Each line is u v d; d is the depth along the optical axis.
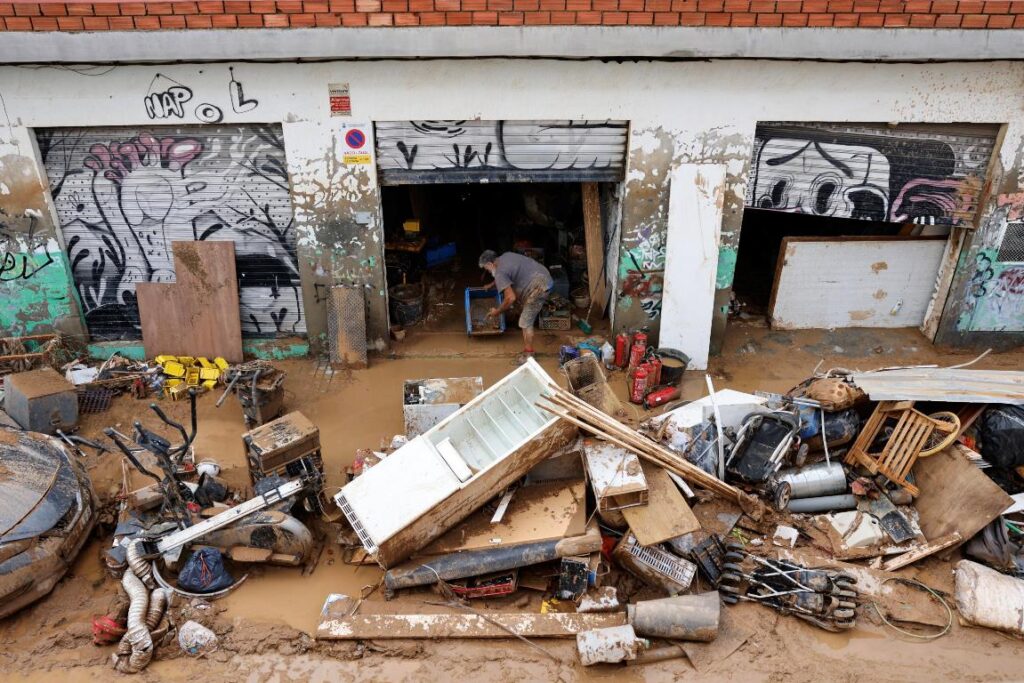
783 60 6.93
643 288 8.12
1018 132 7.26
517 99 7.14
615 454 5.79
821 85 7.07
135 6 6.33
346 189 7.54
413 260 9.98
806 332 8.96
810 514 6.06
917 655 5.08
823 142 7.53
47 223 7.59
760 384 8.01
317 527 6.04
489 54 6.65
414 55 6.63
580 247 9.71
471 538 5.51
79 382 7.75
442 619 5.24
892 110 7.20
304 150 7.34
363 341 8.15
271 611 5.38
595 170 7.68
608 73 7.02
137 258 7.97
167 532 5.64
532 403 6.23
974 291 8.20
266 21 6.45
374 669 5.01
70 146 7.31
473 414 6.05
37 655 5.05
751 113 7.22
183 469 6.40
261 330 8.45
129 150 7.36
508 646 5.15
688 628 5.07
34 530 5.27
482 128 7.37
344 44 6.55
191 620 5.24
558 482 6.01
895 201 7.83
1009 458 6.01
